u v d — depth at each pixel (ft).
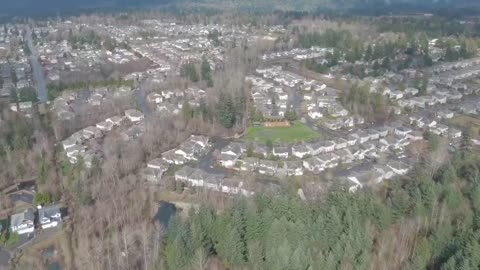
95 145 597.11
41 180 506.07
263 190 442.50
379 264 343.87
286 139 622.13
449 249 329.93
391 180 500.33
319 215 364.79
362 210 385.50
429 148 574.97
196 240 356.59
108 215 429.79
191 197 483.92
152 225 428.15
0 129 606.14
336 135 636.07
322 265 321.73
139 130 633.20
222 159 550.36
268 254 333.42
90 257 377.71
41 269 372.58
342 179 491.72
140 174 522.47
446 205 388.57
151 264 362.53
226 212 387.55
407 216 390.83
